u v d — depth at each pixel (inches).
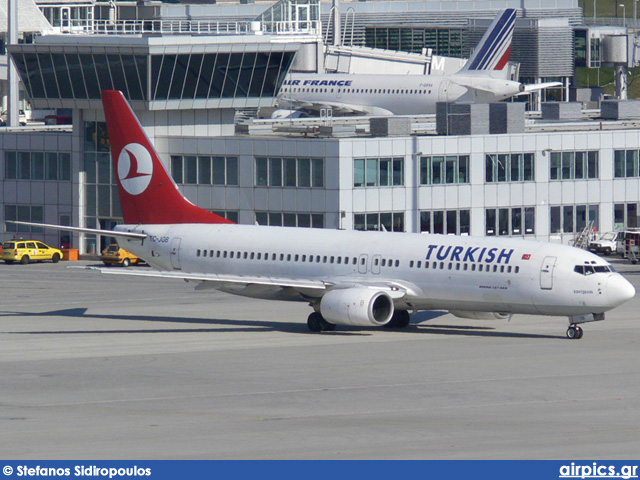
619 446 4958.2
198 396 6210.6
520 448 4921.3
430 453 4830.2
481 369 7042.3
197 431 5310.0
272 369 7076.8
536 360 7377.0
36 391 6378.0
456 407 5880.9
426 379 6707.7
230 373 6943.9
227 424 5472.4
